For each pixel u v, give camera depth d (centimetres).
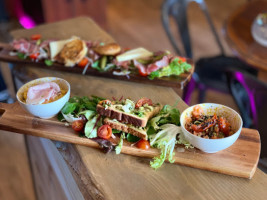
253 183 52
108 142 58
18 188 122
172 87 80
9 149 138
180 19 133
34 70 89
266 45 108
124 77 82
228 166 53
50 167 89
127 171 55
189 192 51
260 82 86
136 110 59
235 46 109
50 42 91
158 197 51
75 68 86
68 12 201
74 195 70
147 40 211
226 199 50
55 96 63
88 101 65
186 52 138
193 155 56
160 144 56
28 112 62
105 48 86
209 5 252
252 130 60
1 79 116
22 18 229
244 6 133
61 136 61
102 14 214
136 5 257
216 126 55
